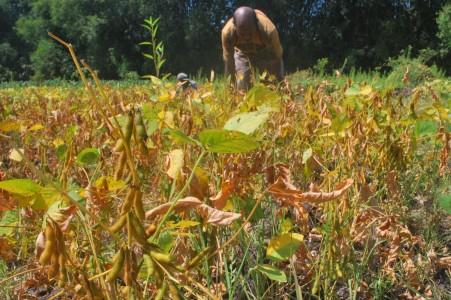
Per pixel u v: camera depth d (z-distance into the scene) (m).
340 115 2.03
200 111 2.25
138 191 0.86
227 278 1.48
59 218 0.94
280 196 1.08
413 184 2.59
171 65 40.75
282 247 1.25
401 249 2.02
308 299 1.83
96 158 1.48
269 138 2.18
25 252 1.82
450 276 1.99
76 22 43.88
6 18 58.91
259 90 1.52
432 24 36.06
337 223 1.62
